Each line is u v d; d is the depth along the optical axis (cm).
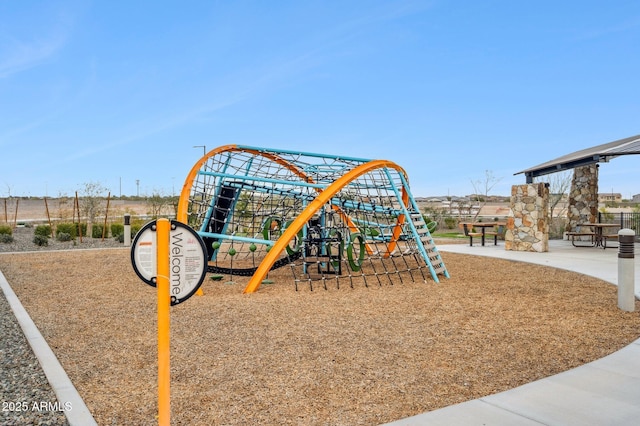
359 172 997
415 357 507
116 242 1964
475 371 464
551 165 1775
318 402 393
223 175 1031
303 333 600
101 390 420
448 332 604
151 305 776
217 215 1245
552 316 686
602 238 1856
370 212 1184
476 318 678
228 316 693
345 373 459
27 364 489
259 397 403
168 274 298
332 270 1155
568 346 542
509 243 1595
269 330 615
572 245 1752
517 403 377
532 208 1544
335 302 793
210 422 357
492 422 344
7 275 1094
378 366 479
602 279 983
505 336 585
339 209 1230
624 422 344
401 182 1216
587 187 1939
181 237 304
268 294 868
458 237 2286
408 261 1347
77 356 515
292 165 1290
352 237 1012
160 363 297
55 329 627
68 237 1966
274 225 1454
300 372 462
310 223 1178
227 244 1634
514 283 973
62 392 405
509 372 461
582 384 416
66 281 1016
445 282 998
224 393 412
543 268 1184
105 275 1099
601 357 502
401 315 698
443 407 377
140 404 390
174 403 391
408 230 1217
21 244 1831
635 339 564
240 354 518
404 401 395
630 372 445
